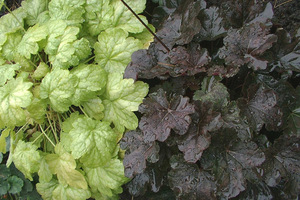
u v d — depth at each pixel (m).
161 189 0.64
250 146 0.54
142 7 0.65
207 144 0.52
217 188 0.54
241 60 0.56
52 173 0.62
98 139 0.59
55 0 0.66
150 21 0.72
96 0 0.66
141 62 0.60
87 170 0.63
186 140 0.54
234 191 0.53
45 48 0.63
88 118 0.60
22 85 0.60
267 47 0.55
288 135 0.56
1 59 0.66
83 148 0.58
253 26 0.56
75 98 0.59
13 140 0.65
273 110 0.55
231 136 0.54
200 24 0.58
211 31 0.60
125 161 0.58
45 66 0.64
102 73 0.60
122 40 0.63
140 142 0.59
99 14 0.66
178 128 0.54
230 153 0.55
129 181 0.60
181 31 0.60
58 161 0.62
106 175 0.61
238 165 0.54
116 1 0.66
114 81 0.61
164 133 0.54
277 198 0.57
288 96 0.57
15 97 0.60
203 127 0.54
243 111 0.55
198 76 0.60
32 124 0.65
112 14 0.65
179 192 0.55
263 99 0.55
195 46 0.59
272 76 0.61
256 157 0.54
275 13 0.65
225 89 0.56
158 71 0.58
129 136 0.60
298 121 0.56
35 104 0.62
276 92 0.57
